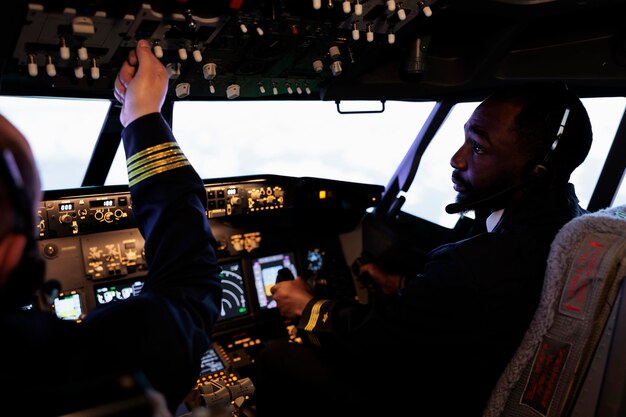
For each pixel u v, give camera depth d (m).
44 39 1.56
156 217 1.00
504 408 1.63
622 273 1.44
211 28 1.74
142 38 1.68
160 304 0.86
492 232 1.69
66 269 2.65
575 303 1.51
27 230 0.62
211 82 2.32
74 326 0.82
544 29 2.88
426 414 1.83
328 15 1.85
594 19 2.78
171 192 1.01
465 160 1.79
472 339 1.62
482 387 1.66
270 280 3.18
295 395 2.31
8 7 1.37
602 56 2.93
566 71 2.97
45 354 0.70
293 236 3.33
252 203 3.07
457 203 1.84
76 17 1.47
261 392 2.43
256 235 3.19
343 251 3.50
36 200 0.68
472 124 1.77
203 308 0.93
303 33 1.95
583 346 1.47
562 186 1.72
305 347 2.38
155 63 1.18
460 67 3.01
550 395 1.52
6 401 0.54
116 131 2.70
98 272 2.70
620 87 3.08
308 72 2.43
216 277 0.99
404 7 1.93
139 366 0.80
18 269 0.63
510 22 2.57
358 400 2.10
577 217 1.60
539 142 1.65
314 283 3.02
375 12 1.92
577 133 1.68
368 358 1.79
